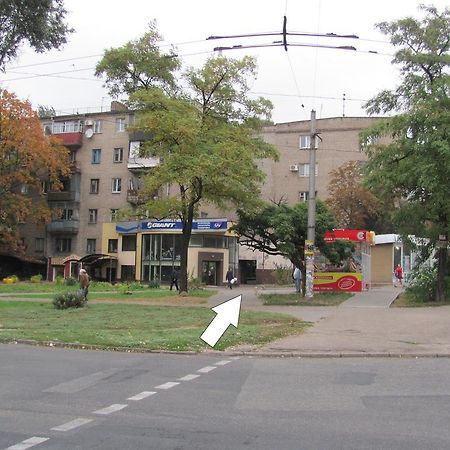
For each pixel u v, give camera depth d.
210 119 29.08
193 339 14.15
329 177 56.41
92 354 12.45
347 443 5.75
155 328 16.50
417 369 10.58
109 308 23.06
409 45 24.77
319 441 5.83
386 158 24.66
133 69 31.34
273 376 9.75
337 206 50.19
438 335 14.88
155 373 9.99
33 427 6.32
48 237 61.25
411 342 13.79
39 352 12.63
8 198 51.81
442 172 22.84
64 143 60.31
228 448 5.57
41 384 8.84
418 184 23.16
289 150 58.06
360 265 30.86
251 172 27.39
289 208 29.70
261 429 6.29
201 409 7.24
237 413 7.04
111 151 58.91
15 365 10.69
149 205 29.31
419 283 25.58
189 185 27.95
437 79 23.73
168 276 53.62
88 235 59.19
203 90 29.64
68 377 9.48
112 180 58.53
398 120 23.91
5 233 53.97
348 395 8.14
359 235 30.25
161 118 26.33
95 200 59.22
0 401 7.63
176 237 53.62
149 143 27.81
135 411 7.11
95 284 41.56
